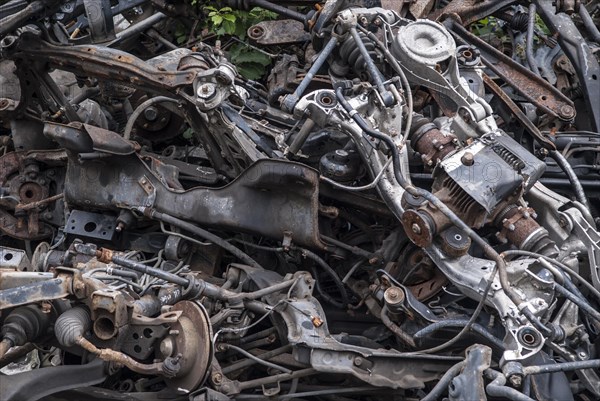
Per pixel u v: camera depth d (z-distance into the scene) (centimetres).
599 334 659
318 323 643
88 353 630
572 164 791
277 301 665
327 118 674
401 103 686
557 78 877
